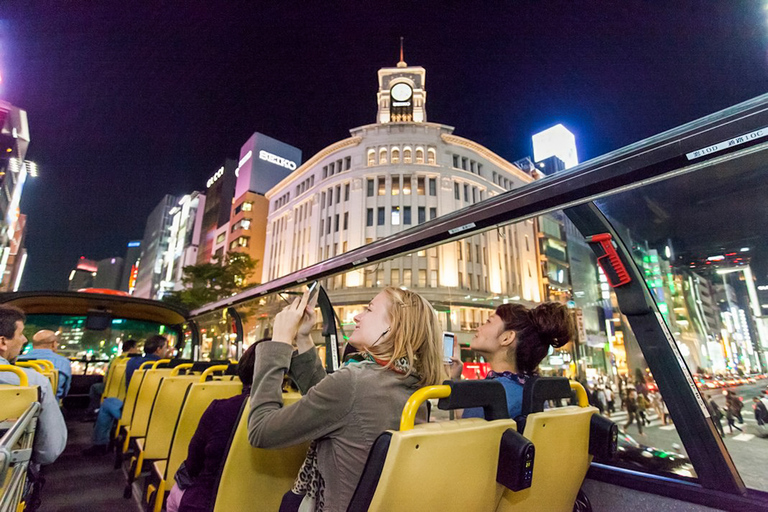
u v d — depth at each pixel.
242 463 1.78
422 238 2.53
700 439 1.76
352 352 2.72
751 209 2.92
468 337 17.59
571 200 1.79
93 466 4.62
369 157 45.38
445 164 43.81
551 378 1.49
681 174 1.49
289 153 77.81
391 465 0.91
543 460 1.35
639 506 1.88
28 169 71.75
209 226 87.69
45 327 7.81
